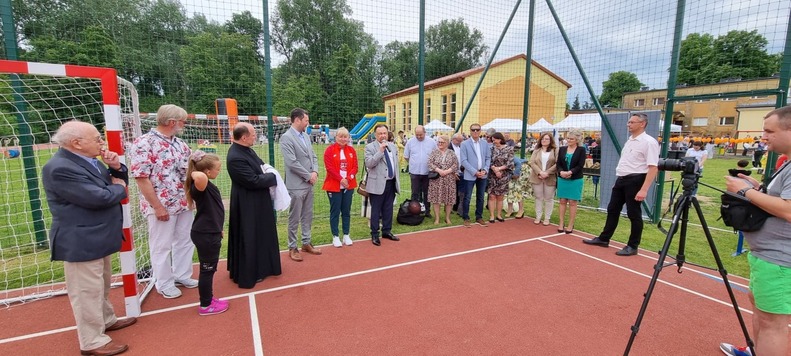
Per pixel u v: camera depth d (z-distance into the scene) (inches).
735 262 179.2
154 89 315.9
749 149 936.9
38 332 113.1
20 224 226.2
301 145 174.1
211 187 118.2
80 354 101.3
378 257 183.2
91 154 93.4
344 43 648.4
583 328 116.0
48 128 176.2
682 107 1310.3
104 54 277.0
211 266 120.1
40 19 264.4
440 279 155.3
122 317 122.7
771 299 76.8
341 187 193.9
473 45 860.6
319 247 199.9
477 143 244.8
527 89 316.5
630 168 184.7
